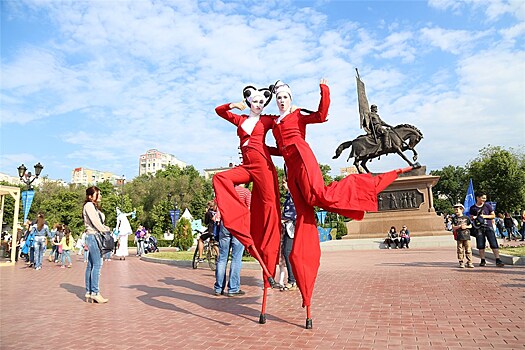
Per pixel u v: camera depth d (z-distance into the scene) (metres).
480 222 10.54
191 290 8.50
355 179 5.32
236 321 5.49
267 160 5.66
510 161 52.53
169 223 60.38
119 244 20.42
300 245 5.18
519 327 4.61
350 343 4.25
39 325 5.52
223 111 6.20
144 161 158.00
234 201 5.50
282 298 7.21
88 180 159.38
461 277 8.61
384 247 22.67
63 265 16.09
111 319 5.84
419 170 26.20
